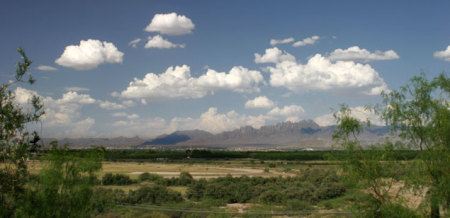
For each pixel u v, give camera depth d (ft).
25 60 31.14
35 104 31.24
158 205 139.54
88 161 34.09
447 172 40.29
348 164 44.65
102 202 37.70
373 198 43.62
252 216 115.65
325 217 105.19
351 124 45.88
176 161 574.56
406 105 44.21
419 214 40.47
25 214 29.99
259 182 233.55
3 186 29.19
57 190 32.09
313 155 579.07
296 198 160.86
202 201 156.15
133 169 380.78
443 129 40.70
